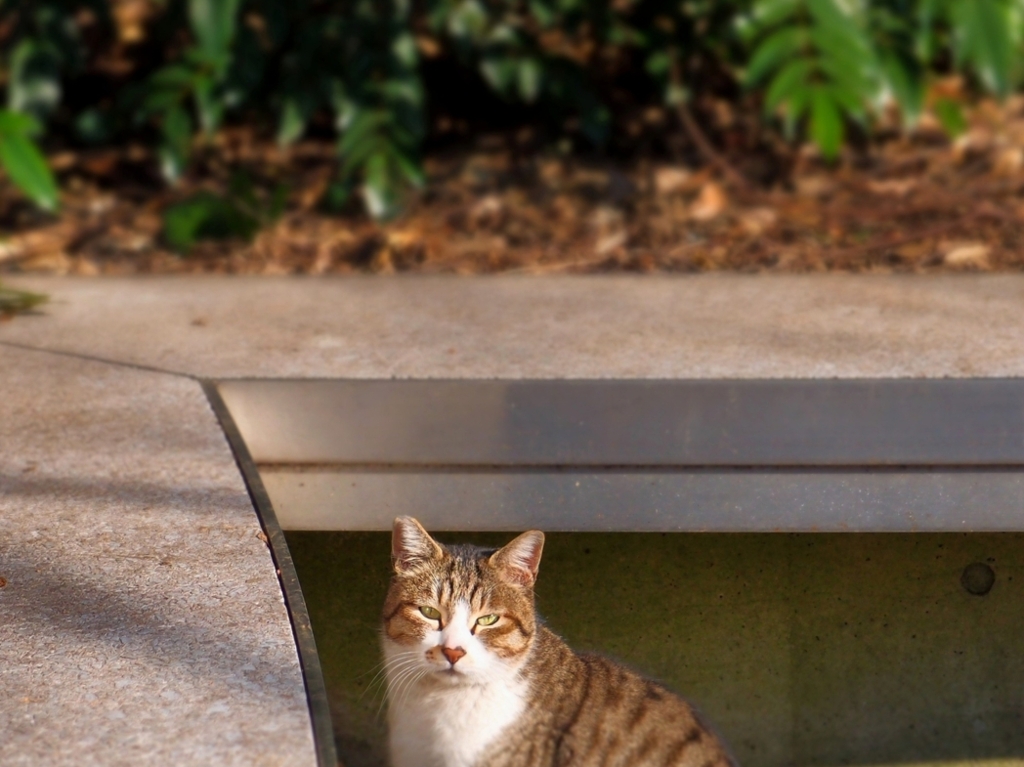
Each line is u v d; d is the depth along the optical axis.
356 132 6.66
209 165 7.78
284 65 7.22
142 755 2.26
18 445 3.71
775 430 3.76
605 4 7.21
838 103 6.33
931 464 3.68
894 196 6.98
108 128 7.43
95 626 2.72
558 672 3.64
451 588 3.51
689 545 4.30
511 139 7.80
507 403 3.98
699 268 6.07
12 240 6.80
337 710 4.46
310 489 3.89
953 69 8.17
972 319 4.80
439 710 3.55
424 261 6.33
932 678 4.40
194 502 3.35
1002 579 4.29
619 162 7.56
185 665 2.57
